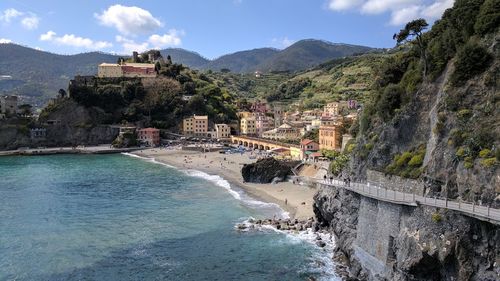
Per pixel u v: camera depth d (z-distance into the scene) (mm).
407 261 54344
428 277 53688
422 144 68625
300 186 139500
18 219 104438
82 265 74875
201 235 91062
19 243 86000
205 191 139375
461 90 62375
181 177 170125
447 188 57000
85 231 94312
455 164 56875
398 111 75812
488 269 46094
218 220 102562
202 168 194500
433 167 60375
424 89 73000
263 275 70562
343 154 109688
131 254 80188
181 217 105625
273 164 153125
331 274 70688
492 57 62219
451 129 60219
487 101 58875
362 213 69562
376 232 64500
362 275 66750
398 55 96750
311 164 149875
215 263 75688
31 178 167375
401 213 58688
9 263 75500
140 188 145250
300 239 87438
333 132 172375
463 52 63875
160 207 116500
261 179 152250
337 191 83188
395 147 74000
